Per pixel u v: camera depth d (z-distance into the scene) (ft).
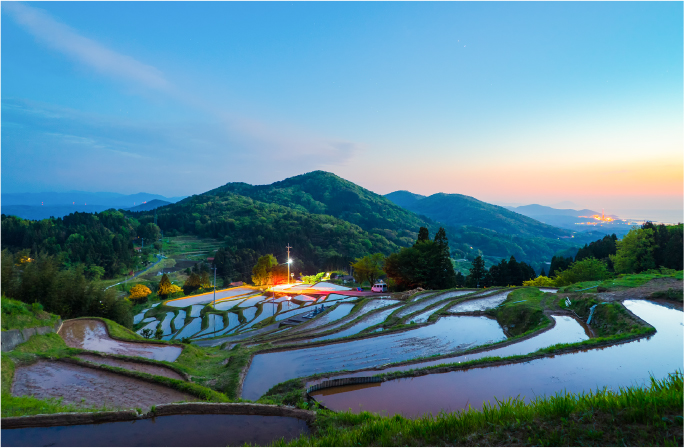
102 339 88.22
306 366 67.97
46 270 109.50
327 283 319.27
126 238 583.17
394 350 77.41
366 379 52.70
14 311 75.82
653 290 101.40
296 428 37.58
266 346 82.23
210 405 41.73
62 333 91.71
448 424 27.73
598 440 21.86
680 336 68.18
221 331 165.07
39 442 33.83
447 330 95.20
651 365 54.44
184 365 69.10
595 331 82.38
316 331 109.50
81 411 39.91
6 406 40.50
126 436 35.35
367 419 35.99
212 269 448.65
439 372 55.26
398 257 223.30
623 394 26.14
